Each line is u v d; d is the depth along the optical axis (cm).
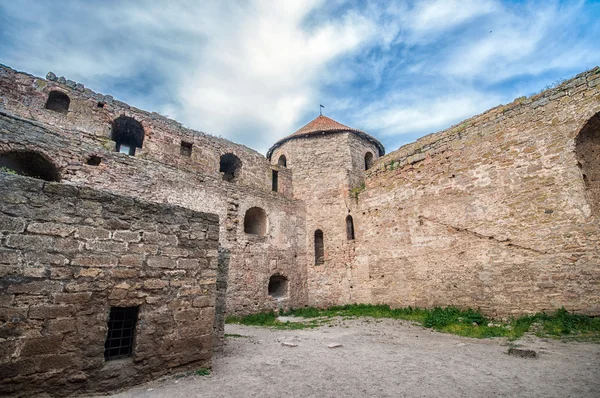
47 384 344
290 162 1834
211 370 489
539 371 457
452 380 435
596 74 859
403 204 1296
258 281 1409
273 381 441
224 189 1420
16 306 338
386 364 525
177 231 487
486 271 986
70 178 1038
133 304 423
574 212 838
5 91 1109
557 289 834
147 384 414
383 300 1292
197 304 489
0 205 347
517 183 966
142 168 1201
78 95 1263
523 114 995
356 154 1784
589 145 895
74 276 381
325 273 1559
